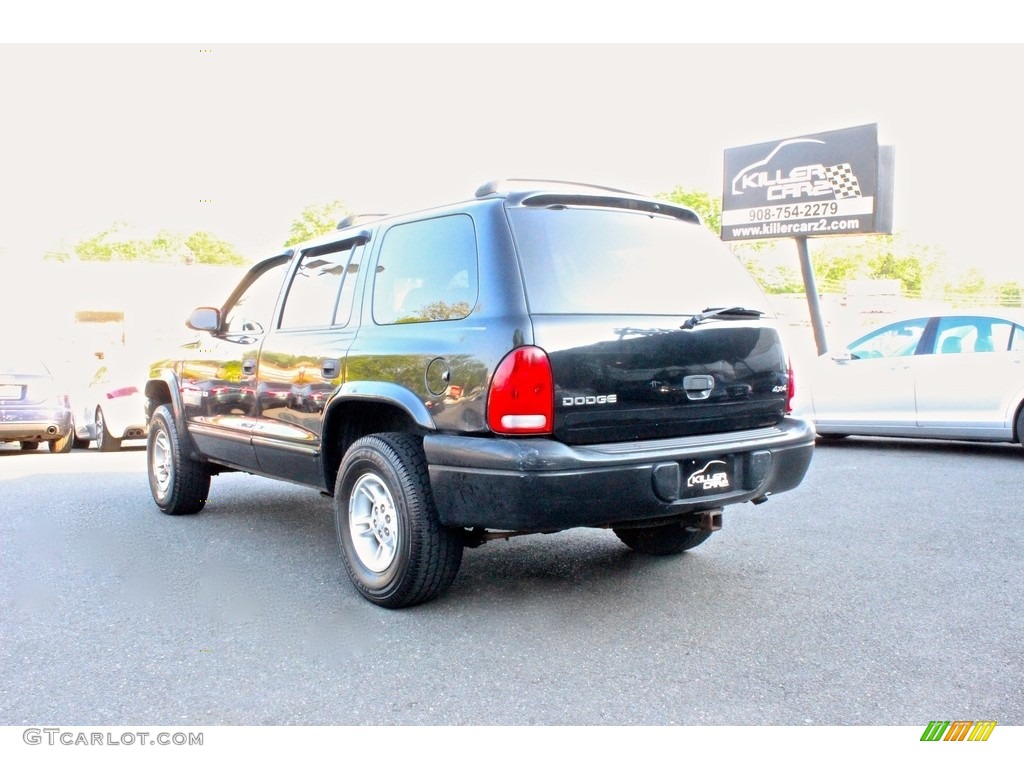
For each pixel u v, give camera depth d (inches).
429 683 135.4
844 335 912.3
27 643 152.7
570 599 175.2
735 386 166.4
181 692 132.8
